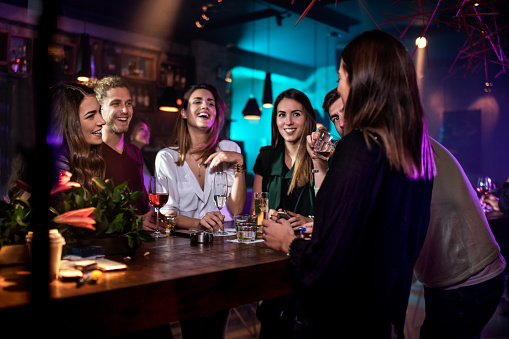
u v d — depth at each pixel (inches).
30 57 223.8
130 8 259.8
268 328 78.7
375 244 46.4
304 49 370.9
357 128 48.3
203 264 50.2
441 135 361.4
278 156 96.3
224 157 98.4
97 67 258.2
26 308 35.0
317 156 82.0
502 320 136.9
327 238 45.4
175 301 43.4
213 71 339.3
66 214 45.3
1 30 215.2
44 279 30.1
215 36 327.0
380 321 47.1
